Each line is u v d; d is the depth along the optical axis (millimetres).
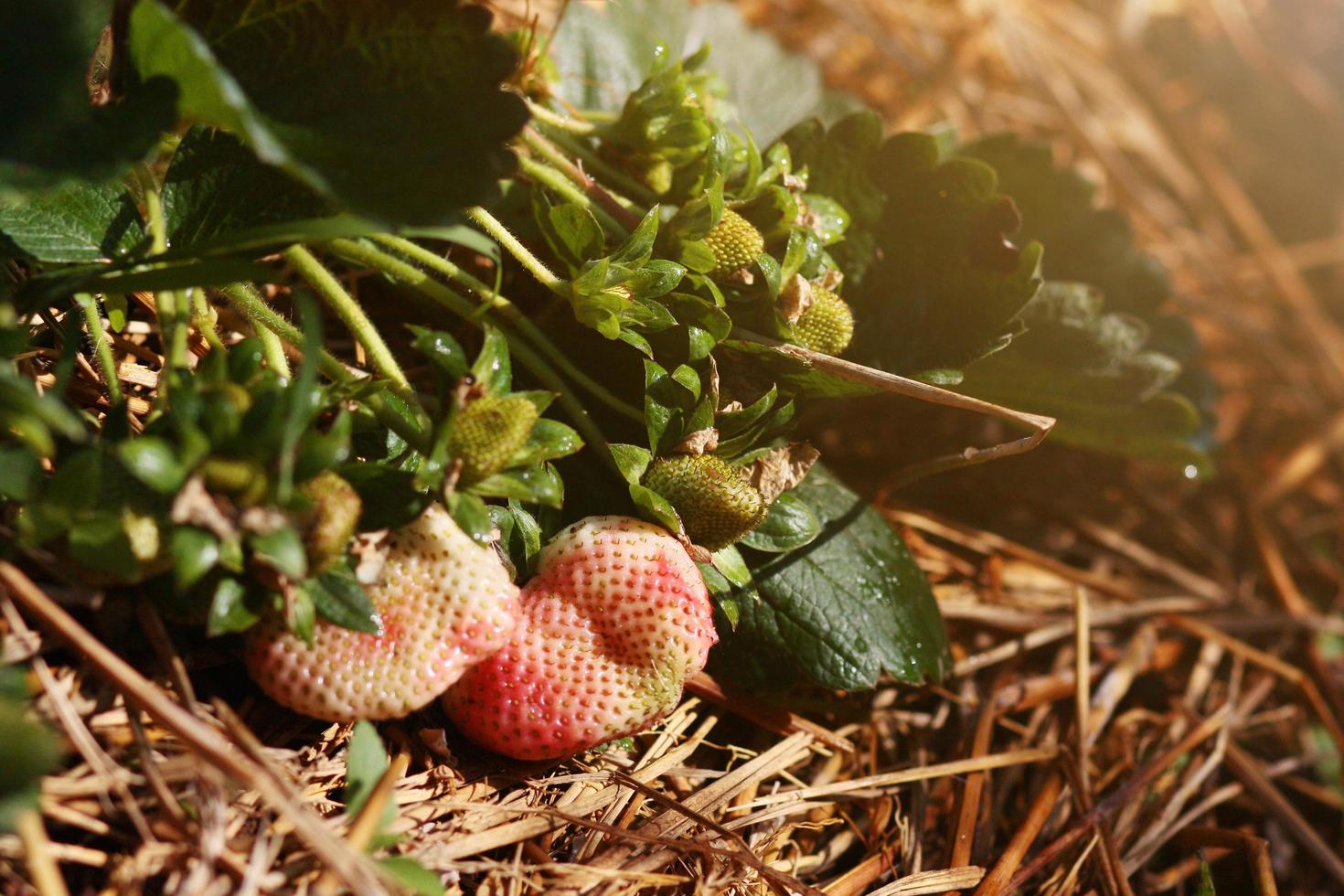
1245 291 555
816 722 339
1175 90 638
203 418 248
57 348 291
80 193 278
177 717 251
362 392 275
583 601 288
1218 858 352
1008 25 568
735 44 409
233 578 255
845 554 327
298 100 270
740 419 294
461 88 268
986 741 348
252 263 268
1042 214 400
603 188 314
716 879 292
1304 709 400
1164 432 369
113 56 264
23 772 235
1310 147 633
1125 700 382
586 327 319
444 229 271
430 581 273
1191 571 431
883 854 319
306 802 265
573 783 296
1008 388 369
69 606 261
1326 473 498
